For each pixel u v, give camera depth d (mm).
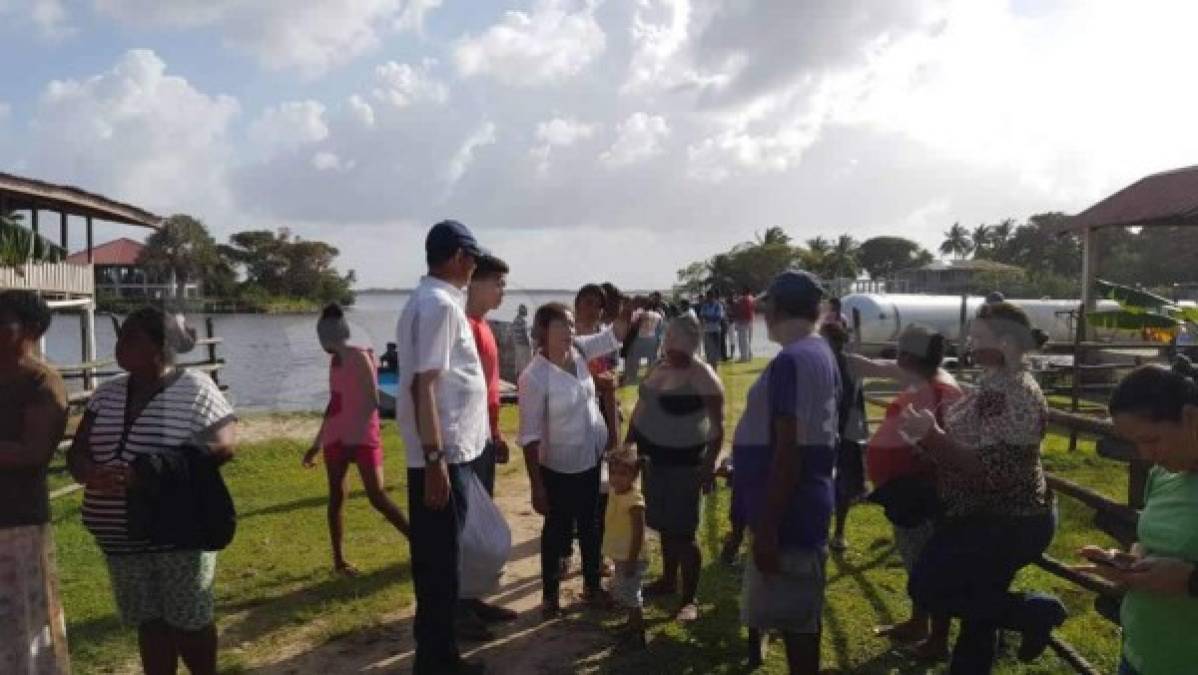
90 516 3127
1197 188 16609
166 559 3123
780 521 3039
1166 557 2314
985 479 3080
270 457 9812
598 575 4918
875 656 4180
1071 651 3771
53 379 3062
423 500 3727
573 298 5426
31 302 3012
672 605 4859
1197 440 2299
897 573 5406
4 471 2979
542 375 4594
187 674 3986
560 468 4652
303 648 4391
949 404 3330
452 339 3678
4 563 2971
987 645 3318
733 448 3301
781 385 2979
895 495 3422
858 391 4828
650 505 4453
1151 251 60656
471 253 3824
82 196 18141
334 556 5570
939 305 18406
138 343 3092
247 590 5234
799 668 3227
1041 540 3162
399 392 3770
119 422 3135
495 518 4043
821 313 3135
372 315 5293
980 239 103500
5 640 2967
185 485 3051
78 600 5047
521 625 4637
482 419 3943
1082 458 9102
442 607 3768
